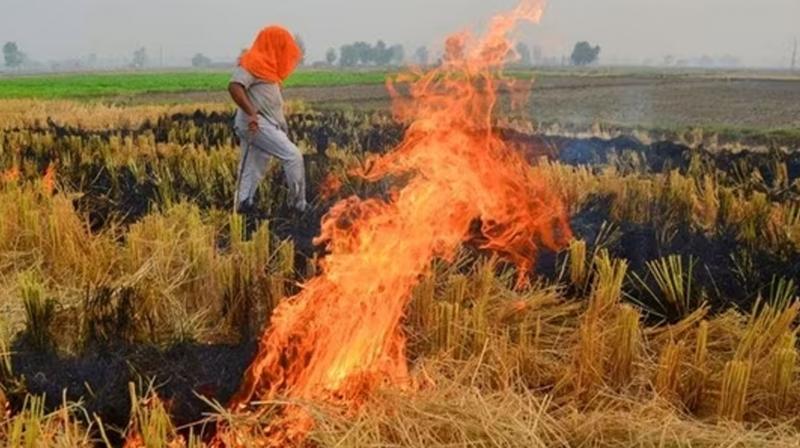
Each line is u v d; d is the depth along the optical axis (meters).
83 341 3.97
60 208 5.88
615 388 3.62
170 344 3.90
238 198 7.23
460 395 3.24
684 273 4.89
